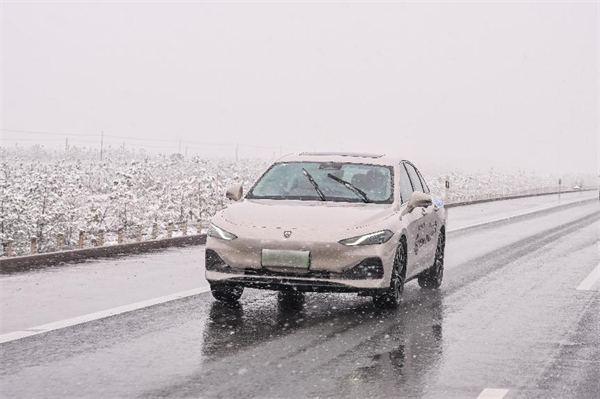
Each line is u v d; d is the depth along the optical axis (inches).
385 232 352.2
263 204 376.5
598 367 263.9
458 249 689.0
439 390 231.8
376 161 410.9
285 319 340.2
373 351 281.7
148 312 350.6
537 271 534.3
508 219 1159.0
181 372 248.1
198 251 638.5
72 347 280.1
